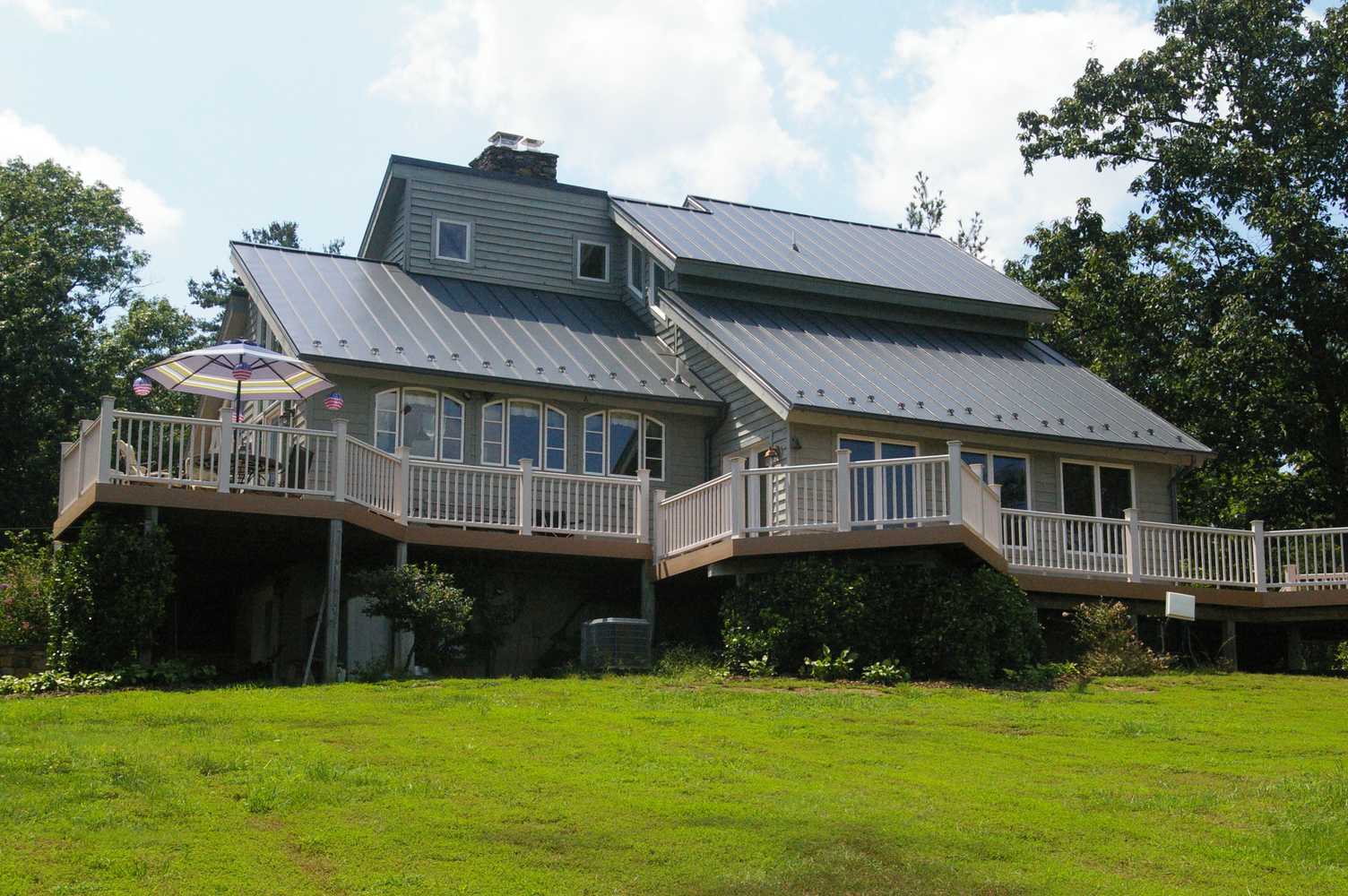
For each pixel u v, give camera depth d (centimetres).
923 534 2095
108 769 1245
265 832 1092
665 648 2342
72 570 1936
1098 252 3734
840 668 2070
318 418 2452
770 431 2566
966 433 2580
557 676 2233
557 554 2328
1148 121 3688
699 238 3080
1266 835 1172
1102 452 2730
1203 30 3612
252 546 2234
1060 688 2038
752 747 1477
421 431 2534
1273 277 3381
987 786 1327
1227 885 1052
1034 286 3881
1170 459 2788
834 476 2172
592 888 999
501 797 1208
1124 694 1989
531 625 2441
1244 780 1384
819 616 2108
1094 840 1148
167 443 3100
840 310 3053
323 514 2050
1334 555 2603
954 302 3102
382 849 1063
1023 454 2714
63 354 4016
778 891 1001
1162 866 1091
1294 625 2616
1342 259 3334
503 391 2566
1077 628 2427
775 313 2948
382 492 2194
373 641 2197
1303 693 2038
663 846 1087
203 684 1998
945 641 2078
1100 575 2447
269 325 2738
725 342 2670
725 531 2212
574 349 2792
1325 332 3441
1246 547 2608
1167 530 2542
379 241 3192
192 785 1216
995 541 2272
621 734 1518
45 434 4006
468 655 2317
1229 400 3456
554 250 3156
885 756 1456
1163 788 1346
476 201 3100
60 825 1080
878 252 3356
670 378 2761
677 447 2714
